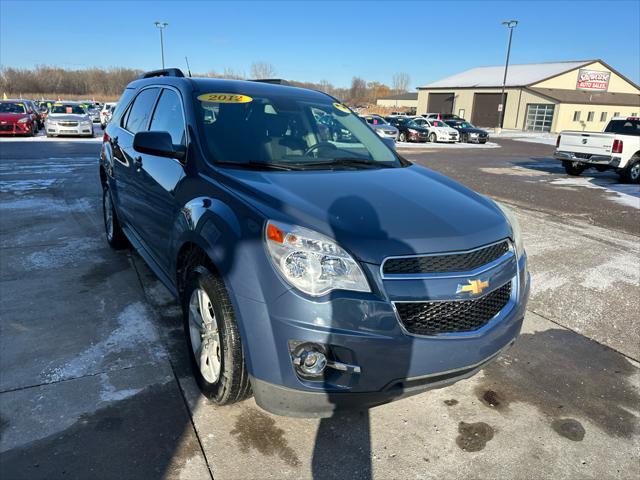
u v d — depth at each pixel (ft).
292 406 7.51
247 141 10.59
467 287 7.70
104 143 17.10
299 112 12.20
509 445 8.45
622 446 8.57
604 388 10.36
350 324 7.13
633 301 15.07
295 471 7.58
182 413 8.75
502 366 11.07
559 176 44.73
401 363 7.37
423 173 11.23
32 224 20.53
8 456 7.53
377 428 8.70
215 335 8.64
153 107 13.23
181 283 10.12
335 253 7.23
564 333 12.86
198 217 8.73
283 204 7.91
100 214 22.63
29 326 11.51
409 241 7.55
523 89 160.66
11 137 63.62
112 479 7.20
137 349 10.73
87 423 8.35
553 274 17.22
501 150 78.13
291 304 7.14
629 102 165.58
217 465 7.60
